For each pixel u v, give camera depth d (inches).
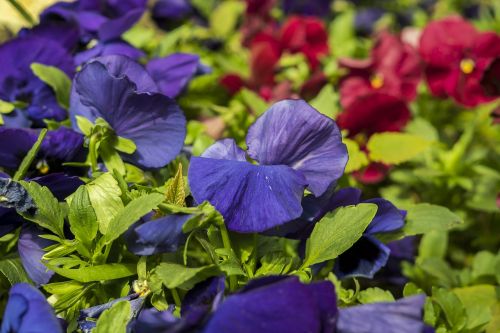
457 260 21.5
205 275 13.7
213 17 28.9
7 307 13.0
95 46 18.8
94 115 15.9
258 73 23.3
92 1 20.0
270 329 12.4
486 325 16.3
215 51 27.0
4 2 20.4
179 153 16.6
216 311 12.4
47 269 14.5
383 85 23.3
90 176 15.7
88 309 14.0
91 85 15.4
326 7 31.8
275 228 14.6
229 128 20.0
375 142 18.9
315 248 14.3
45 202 14.3
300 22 25.8
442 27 22.7
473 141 23.8
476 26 30.0
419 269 18.7
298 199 13.9
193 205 14.4
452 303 15.4
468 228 21.6
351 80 23.7
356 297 15.2
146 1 20.5
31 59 17.6
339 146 14.4
